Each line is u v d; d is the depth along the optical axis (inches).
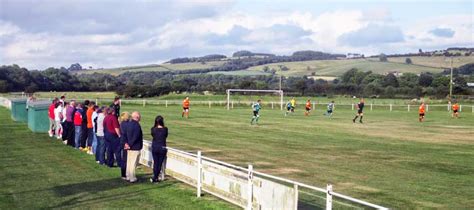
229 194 510.9
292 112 2193.7
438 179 659.4
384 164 783.1
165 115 1946.4
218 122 1630.2
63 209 494.0
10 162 783.7
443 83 4628.4
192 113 2129.7
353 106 2780.5
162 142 627.5
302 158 842.8
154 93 3708.2
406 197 550.3
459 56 7416.3
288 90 4237.2
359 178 664.4
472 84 4527.6
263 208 447.2
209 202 520.7
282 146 1007.0
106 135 740.7
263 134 1250.0
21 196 550.0
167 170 673.6
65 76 4849.9
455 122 1732.3
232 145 1019.3
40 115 1244.5
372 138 1173.1
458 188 600.1
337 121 1734.7
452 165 776.3
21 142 1039.0
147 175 678.5
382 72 6565.0
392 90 4028.1
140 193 566.3
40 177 660.7
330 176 678.5
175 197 544.7
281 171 716.7
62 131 1047.6
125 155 647.1
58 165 756.6
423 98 3570.4
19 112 1576.0
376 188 599.2
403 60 7701.8
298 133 1282.0
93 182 629.0
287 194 407.8
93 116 860.6
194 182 590.9
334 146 1011.9
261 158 842.2
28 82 4468.5
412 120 1829.5
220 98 3427.7
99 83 5088.6
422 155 888.3
